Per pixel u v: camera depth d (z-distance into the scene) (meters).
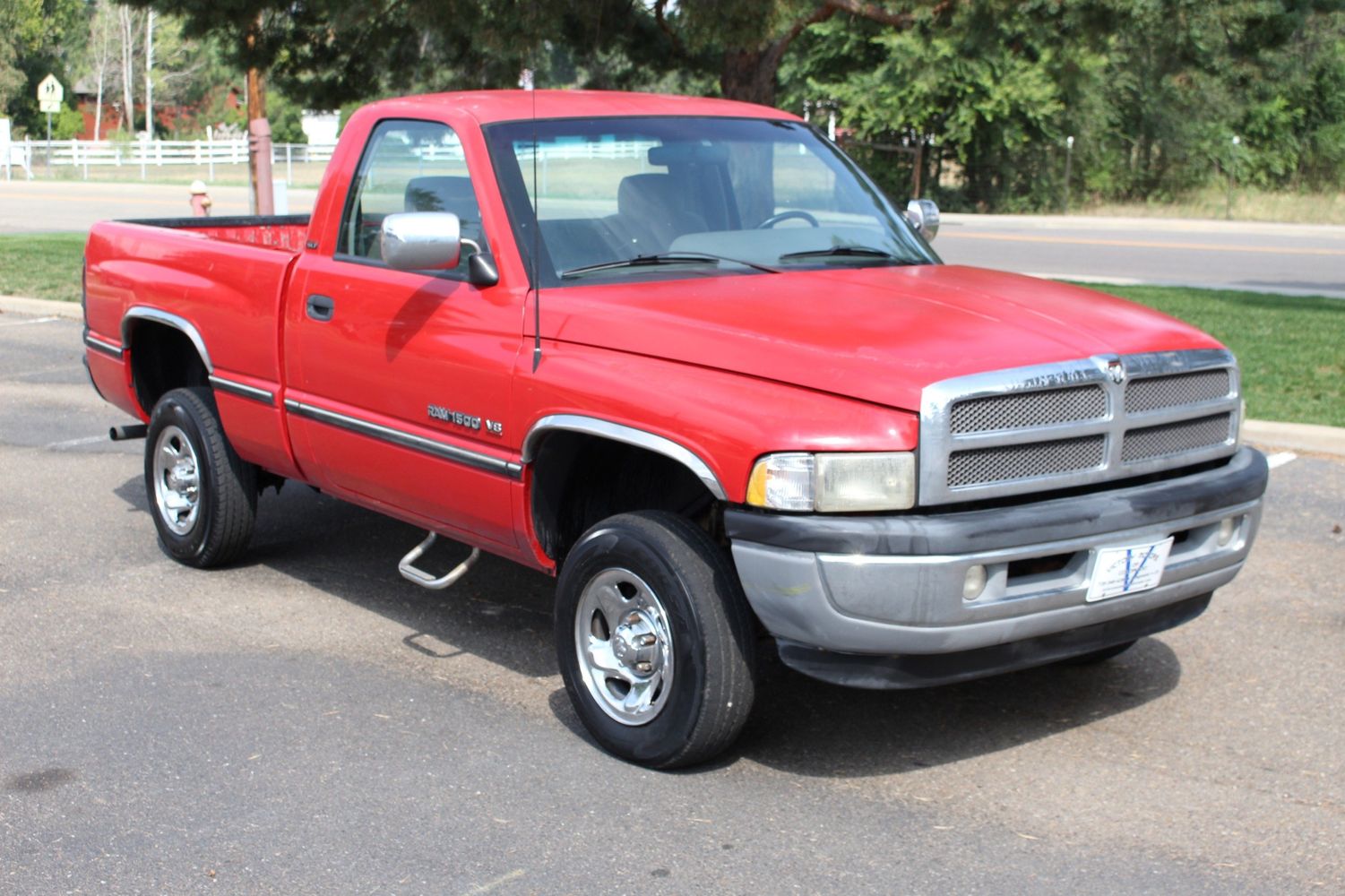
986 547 4.00
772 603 4.11
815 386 4.09
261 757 4.60
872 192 5.91
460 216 5.20
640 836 4.06
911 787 4.40
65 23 81.00
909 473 3.98
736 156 5.56
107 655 5.53
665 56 18.28
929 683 4.17
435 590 6.35
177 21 17.47
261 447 6.09
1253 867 3.87
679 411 4.25
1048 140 38.53
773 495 4.04
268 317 5.90
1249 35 22.25
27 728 4.84
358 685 5.24
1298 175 43.19
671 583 4.31
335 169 5.77
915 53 35.72
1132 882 3.79
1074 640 4.36
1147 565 4.32
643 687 4.53
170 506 6.71
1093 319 4.56
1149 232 30.52
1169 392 4.47
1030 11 17.31
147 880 3.82
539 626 5.91
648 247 5.12
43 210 31.12
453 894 3.74
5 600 6.18
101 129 89.62
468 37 16.19
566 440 4.81
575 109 5.44
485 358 4.89
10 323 14.66
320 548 6.99
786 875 3.83
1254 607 6.11
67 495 7.98
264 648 5.62
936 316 4.48
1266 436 9.08
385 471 5.45
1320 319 13.79
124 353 6.94
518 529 4.92
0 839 4.06
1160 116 40.12
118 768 4.52
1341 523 7.36
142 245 6.86
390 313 5.30
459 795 4.33
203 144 50.62
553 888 3.77
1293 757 4.61
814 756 4.63
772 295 4.75
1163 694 5.16
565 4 15.25
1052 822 4.15
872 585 3.96
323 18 16.42
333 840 4.04
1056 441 4.18
